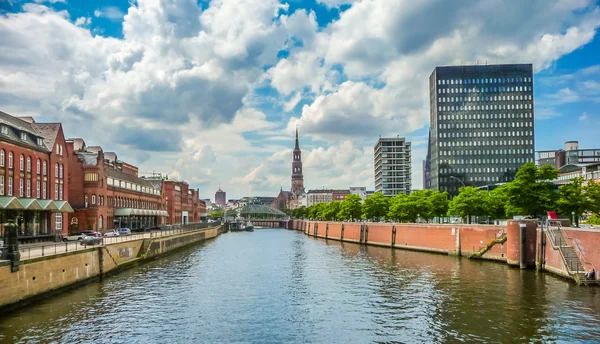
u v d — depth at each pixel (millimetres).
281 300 48500
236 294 51438
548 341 33844
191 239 129375
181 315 41938
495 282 56250
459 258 84438
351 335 36406
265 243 140250
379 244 122375
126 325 38312
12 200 61156
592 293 48250
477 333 36125
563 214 77125
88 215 100500
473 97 193125
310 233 199375
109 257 63125
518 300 45875
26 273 41875
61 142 82938
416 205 117312
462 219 114812
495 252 78500
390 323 39500
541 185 78062
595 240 52500
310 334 36750
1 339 33469
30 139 73500
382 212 138875
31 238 66750
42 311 40875
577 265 55844
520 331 36219
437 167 193000
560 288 51125
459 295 49188
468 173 190875
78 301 45281
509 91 192625
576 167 128625
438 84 194375
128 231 100000
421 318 40781
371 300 48188
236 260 86438
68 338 34438
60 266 48375
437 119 193375
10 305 39781
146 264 78812
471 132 192375
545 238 64562
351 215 159375
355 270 70438
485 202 98188
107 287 53719
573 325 37375
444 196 118125
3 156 64250
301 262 82688
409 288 54125
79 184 101125
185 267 74625
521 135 191125
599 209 75188
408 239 107750
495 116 192375
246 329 37969
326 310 44156
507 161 190750
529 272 63969
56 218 78875
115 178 117375
